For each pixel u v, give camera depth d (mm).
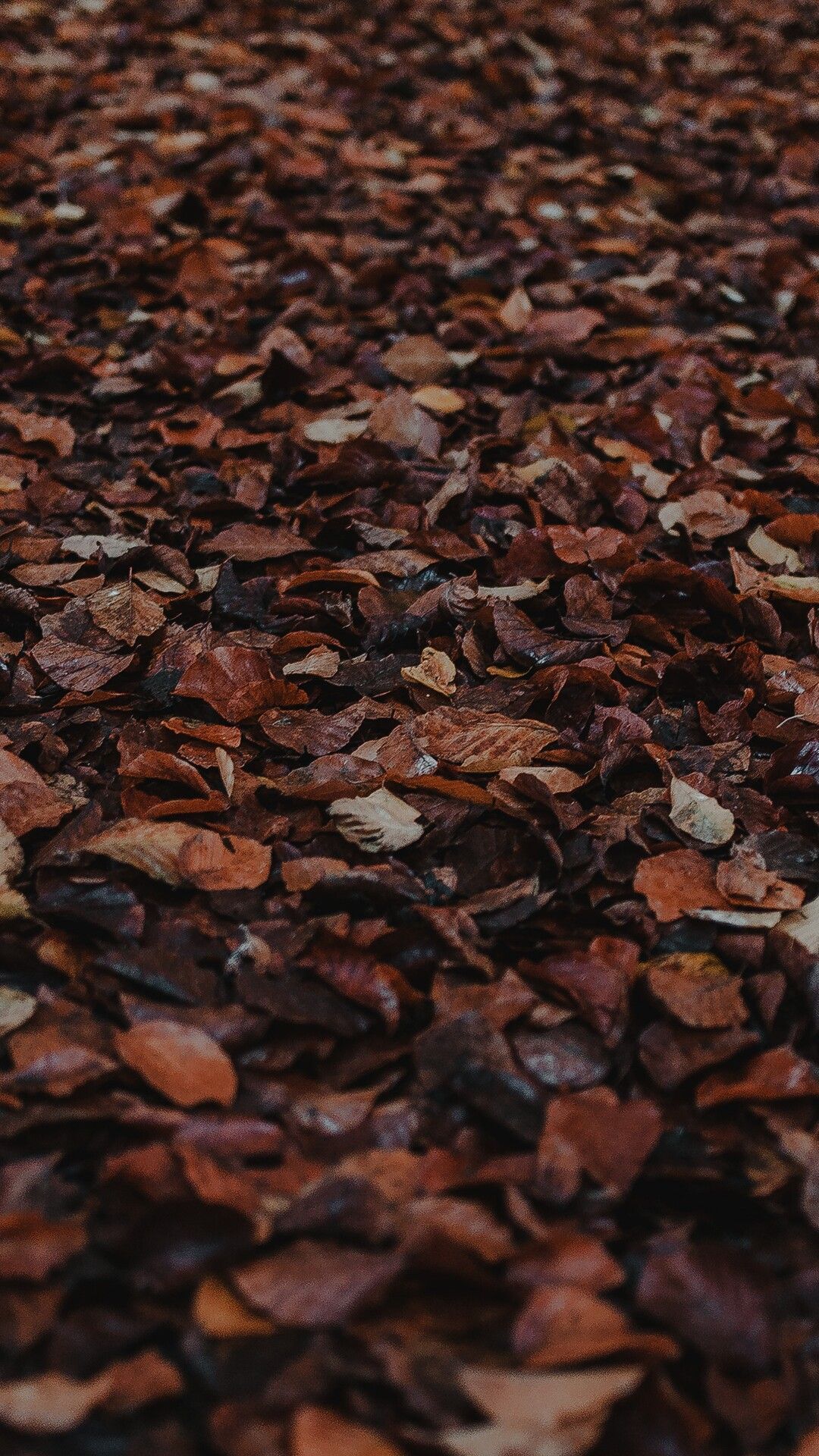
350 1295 1208
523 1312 1207
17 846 1446
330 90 3311
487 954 1403
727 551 1801
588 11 4309
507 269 2355
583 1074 1330
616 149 3074
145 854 1435
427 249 2410
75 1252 1237
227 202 2650
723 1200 1279
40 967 1387
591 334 2174
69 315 2170
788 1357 1207
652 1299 1220
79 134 2957
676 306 2273
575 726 1576
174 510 1817
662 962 1403
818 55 3965
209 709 1595
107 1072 1314
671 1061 1335
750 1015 1376
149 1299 1229
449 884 1441
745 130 3301
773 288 2385
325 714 1593
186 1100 1305
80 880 1425
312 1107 1309
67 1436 1185
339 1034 1345
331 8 4105
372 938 1394
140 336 2125
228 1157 1282
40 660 1600
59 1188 1271
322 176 2785
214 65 3453
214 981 1370
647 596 1727
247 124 3033
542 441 1920
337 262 2383
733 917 1421
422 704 1591
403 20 4008
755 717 1595
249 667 1586
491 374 2061
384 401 1933
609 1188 1275
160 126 3021
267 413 1970
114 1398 1189
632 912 1430
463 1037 1330
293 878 1438
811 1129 1312
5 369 2039
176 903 1428
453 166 2873
